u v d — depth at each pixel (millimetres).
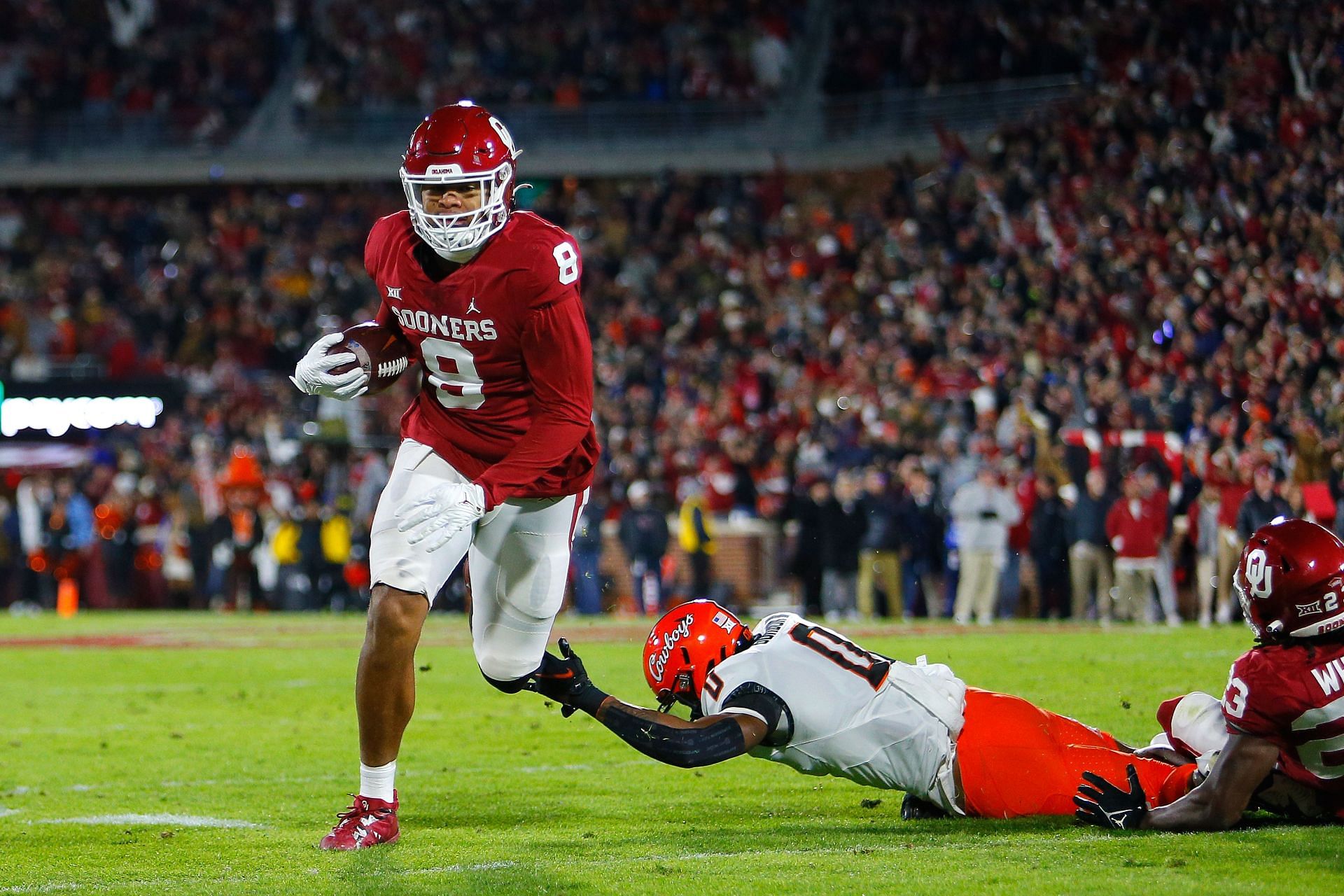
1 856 18484
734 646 18328
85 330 100812
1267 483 52188
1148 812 17562
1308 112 61656
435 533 16703
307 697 36812
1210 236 63625
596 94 109562
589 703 17547
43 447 84125
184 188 113438
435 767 25656
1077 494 58312
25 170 112438
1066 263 71062
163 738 30203
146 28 119250
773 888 15164
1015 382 68062
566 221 106000
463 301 17734
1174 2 70875
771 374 81125
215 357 97688
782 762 18297
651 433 78438
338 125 111625
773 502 70750
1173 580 55812
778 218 99688
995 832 18094
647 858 17312
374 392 19188
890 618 61719
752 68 108125
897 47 99750
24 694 38344
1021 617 62000
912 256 85062
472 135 17344
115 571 76500
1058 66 87625
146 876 16969
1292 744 16906
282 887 15938
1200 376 59406
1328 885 14484
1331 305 56531
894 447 66500
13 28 118188
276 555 72062
